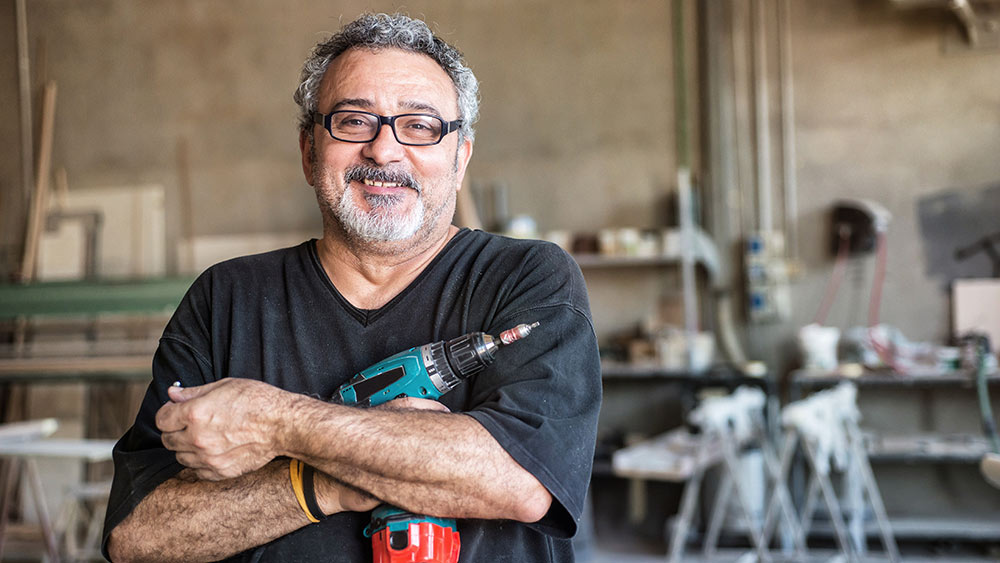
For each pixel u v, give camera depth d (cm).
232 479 120
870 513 530
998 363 525
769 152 566
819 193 559
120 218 635
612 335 588
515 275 132
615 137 585
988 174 538
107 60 647
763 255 559
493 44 599
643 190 582
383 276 137
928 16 544
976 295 535
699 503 531
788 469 528
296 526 118
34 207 620
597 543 539
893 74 550
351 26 134
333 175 131
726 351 561
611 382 585
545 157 593
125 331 631
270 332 136
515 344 124
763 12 566
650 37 581
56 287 548
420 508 111
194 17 637
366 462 109
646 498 564
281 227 624
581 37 590
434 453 109
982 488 534
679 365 541
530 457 112
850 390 456
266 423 112
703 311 577
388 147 129
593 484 578
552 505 115
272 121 627
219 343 138
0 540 429
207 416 111
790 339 562
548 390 119
